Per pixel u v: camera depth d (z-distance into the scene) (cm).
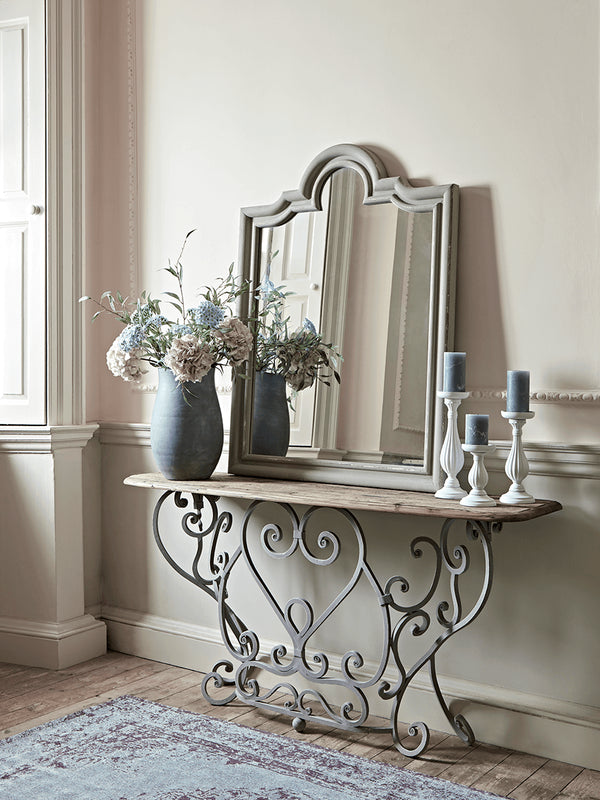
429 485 301
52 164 368
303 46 340
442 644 309
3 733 298
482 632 304
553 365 289
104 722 307
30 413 371
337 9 331
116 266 391
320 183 332
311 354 334
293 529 325
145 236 383
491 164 299
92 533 397
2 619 378
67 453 374
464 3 304
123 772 270
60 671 364
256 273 348
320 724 312
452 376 287
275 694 341
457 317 307
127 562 392
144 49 380
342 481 321
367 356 320
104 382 398
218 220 363
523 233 294
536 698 293
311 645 341
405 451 309
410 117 316
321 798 256
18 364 373
